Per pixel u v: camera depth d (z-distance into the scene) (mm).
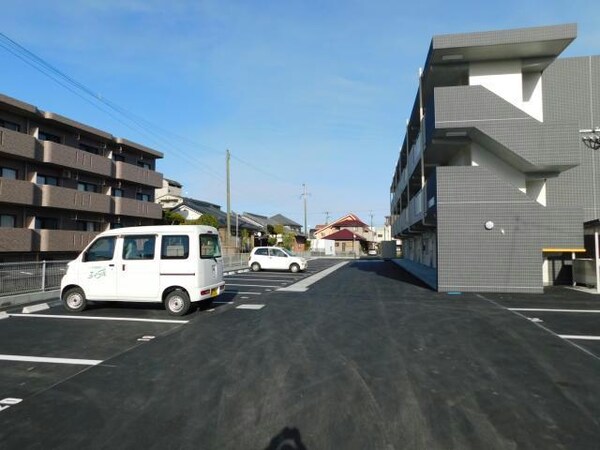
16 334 7730
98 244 10062
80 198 25578
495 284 13055
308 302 11469
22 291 11359
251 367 5633
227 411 4215
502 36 13125
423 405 4324
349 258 52625
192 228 9719
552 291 13414
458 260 13289
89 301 10492
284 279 19391
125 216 30219
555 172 14305
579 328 7980
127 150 31422
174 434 3734
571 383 4977
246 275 22062
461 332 7660
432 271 21469
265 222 62094
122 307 10594
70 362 5977
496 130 13062
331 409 4238
